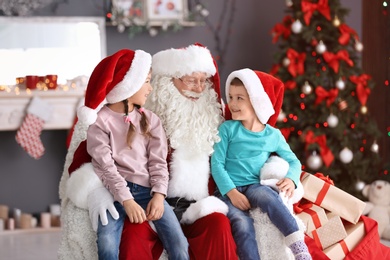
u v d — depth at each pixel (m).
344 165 5.71
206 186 3.18
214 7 6.51
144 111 3.11
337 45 5.75
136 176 2.99
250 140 3.24
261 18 6.63
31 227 5.89
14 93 5.64
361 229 3.63
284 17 6.53
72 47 6.07
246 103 3.23
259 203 3.03
